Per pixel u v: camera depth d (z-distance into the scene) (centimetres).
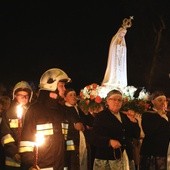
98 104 1074
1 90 955
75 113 820
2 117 672
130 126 737
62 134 592
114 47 1409
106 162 720
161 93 829
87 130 881
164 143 805
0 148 691
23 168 560
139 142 874
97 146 720
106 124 722
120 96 737
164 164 802
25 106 684
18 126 651
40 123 571
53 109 589
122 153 721
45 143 570
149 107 992
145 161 811
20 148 564
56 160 577
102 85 1355
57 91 606
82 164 874
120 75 1402
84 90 1209
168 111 881
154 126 805
